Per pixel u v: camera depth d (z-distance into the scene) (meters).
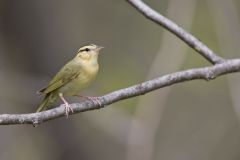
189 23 14.23
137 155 12.69
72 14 16.19
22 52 14.09
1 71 14.18
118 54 17.34
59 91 9.37
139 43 17.41
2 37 13.97
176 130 17.86
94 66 9.46
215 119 17.72
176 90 17.56
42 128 14.73
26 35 13.98
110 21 17.55
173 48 13.66
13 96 14.38
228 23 13.45
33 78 14.12
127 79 16.83
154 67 13.59
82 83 9.39
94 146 15.30
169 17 14.23
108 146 15.77
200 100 17.56
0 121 6.91
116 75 16.94
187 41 7.66
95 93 15.69
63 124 14.63
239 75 12.15
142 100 13.39
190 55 16.56
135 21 17.55
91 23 17.45
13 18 13.86
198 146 17.83
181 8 14.19
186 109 17.64
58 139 14.68
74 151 14.85
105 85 16.69
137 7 7.73
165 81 7.26
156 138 17.91
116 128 14.49
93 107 7.29
